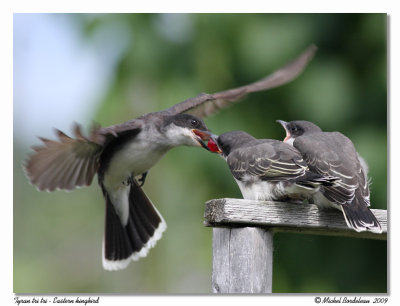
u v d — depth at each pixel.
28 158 7.22
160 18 11.97
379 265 11.97
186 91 11.70
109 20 11.91
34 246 15.73
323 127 11.47
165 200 12.98
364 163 8.33
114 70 12.02
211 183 11.75
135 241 9.01
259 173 7.40
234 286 6.79
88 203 16.25
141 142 8.37
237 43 11.70
